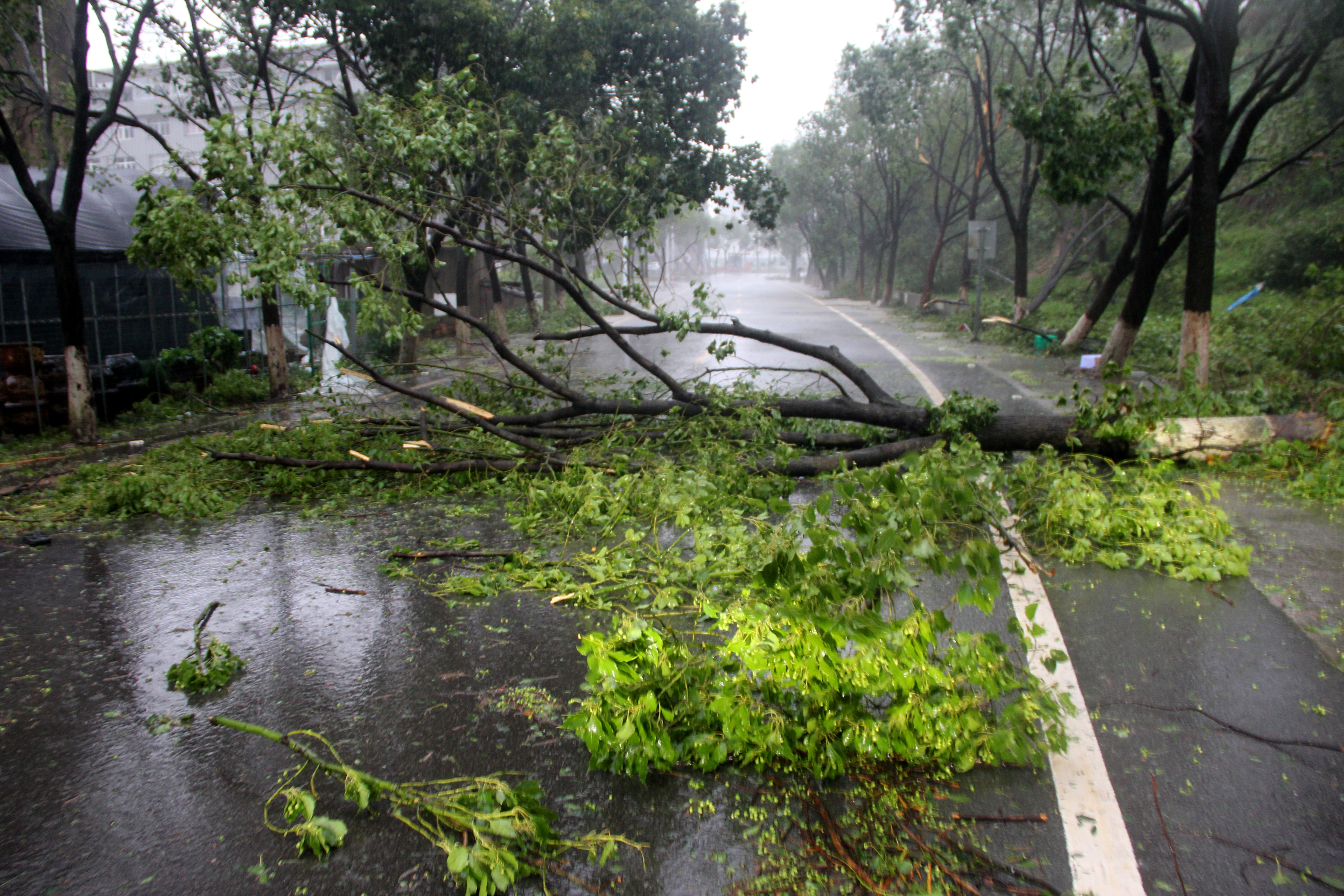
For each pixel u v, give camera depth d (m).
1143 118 12.59
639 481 7.16
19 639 4.85
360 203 8.16
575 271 9.09
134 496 7.60
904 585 3.44
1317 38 11.90
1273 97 12.77
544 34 15.95
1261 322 16.86
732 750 3.31
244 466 8.81
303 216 7.91
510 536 6.68
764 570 3.57
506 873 2.64
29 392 12.01
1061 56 24.38
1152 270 14.62
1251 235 26.83
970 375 15.70
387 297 8.37
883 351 20.27
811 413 9.09
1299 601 4.96
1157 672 4.11
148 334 16.42
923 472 5.13
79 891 2.78
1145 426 8.02
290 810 3.03
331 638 4.75
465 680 4.20
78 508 7.77
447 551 6.16
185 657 4.56
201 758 3.57
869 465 8.32
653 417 9.38
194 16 13.84
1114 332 15.36
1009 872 2.74
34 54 13.99
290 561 6.18
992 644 3.31
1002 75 27.75
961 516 5.52
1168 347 16.16
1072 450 8.44
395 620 4.99
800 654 3.23
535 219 9.72
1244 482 7.70
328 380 14.71
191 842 3.02
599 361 18.69
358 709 3.94
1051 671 3.37
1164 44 28.86
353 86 25.67
